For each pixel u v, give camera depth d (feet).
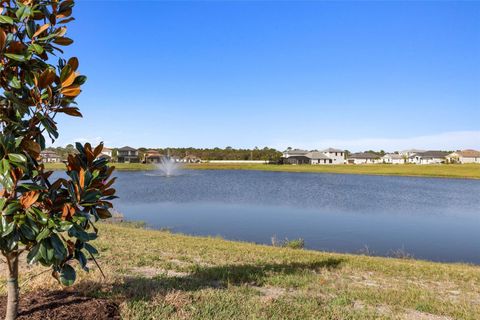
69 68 11.46
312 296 20.79
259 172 294.25
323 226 70.69
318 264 30.48
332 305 19.44
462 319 18.81
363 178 232.53
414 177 248.52
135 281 20.58
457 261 47.24
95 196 12.19
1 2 11.94
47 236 10.91
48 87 11.35
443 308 20.02
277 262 30.22
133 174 247.09
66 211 11.51
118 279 20.72
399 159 505.66
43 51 12.12
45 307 15.12
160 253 31.17
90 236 13.17
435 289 24.85
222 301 18.37
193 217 79.20
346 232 65.05
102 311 15.49
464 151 479.00
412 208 100.99
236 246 38.96
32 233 10.90
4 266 23.08
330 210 93.76
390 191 147.54
